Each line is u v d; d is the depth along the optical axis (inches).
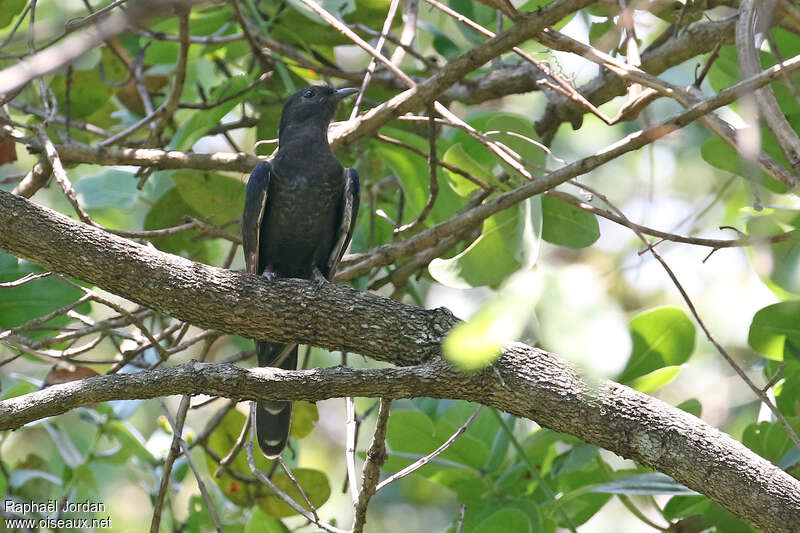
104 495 428.1
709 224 582.2
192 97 516.4
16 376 434.6
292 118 427.2
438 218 427.5
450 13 330.6
